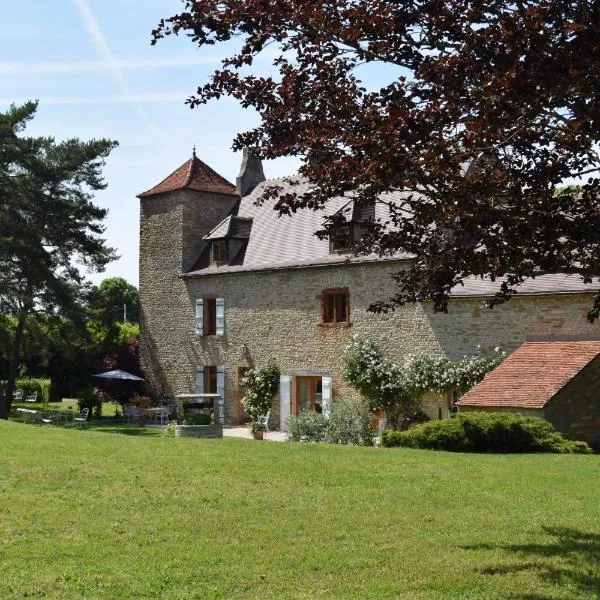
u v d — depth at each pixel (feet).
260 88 24.35
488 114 19.89
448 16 21.63
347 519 31.35
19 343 112.37
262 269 95.81
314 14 21.59
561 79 19.38
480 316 74.23
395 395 80.38
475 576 23.81
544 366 63.21
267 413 94.84
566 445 54.03
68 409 111.65
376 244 26.53
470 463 45.62
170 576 23.86
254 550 26.84
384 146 21.01
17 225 105.29
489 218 22.02
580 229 23.00
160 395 112.47
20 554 26.08
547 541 28.12
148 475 40.16
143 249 116.26
